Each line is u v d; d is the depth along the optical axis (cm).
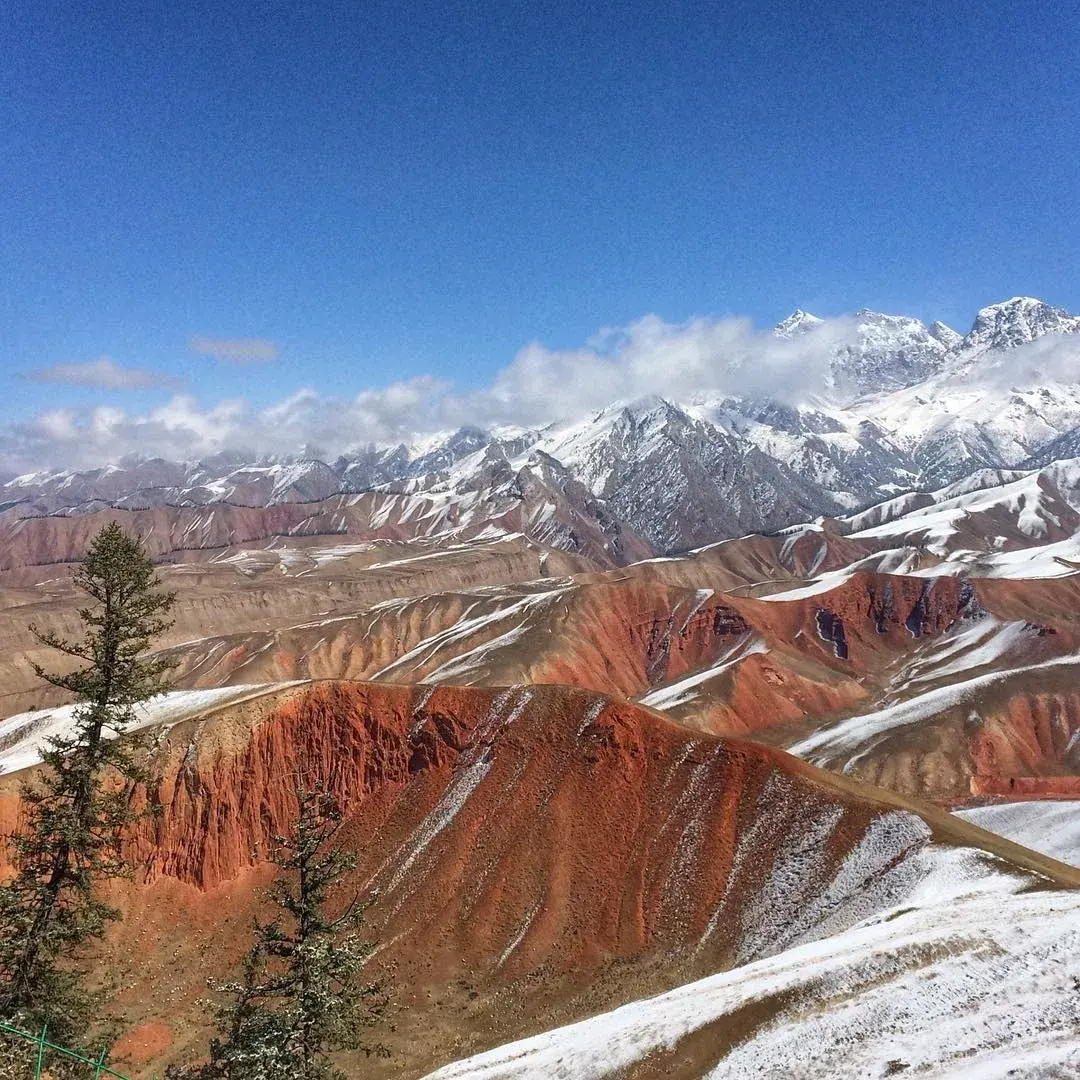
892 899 5266
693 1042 3778
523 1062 4156
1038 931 3997
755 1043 3634
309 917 3231
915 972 3816
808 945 4731
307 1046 2975
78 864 3122
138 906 6494
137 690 3234
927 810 6544
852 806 6078
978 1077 2983
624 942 5847
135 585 3256
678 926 5825
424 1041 5291
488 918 6194
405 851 6831
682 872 6122
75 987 3102
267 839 6994
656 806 6588
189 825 6850
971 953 3884
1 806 6322
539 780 6912
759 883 5869
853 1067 3294
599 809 6638
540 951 5903
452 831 6806
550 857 6438
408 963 6019
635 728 6988
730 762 6631
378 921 6381
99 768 3212
